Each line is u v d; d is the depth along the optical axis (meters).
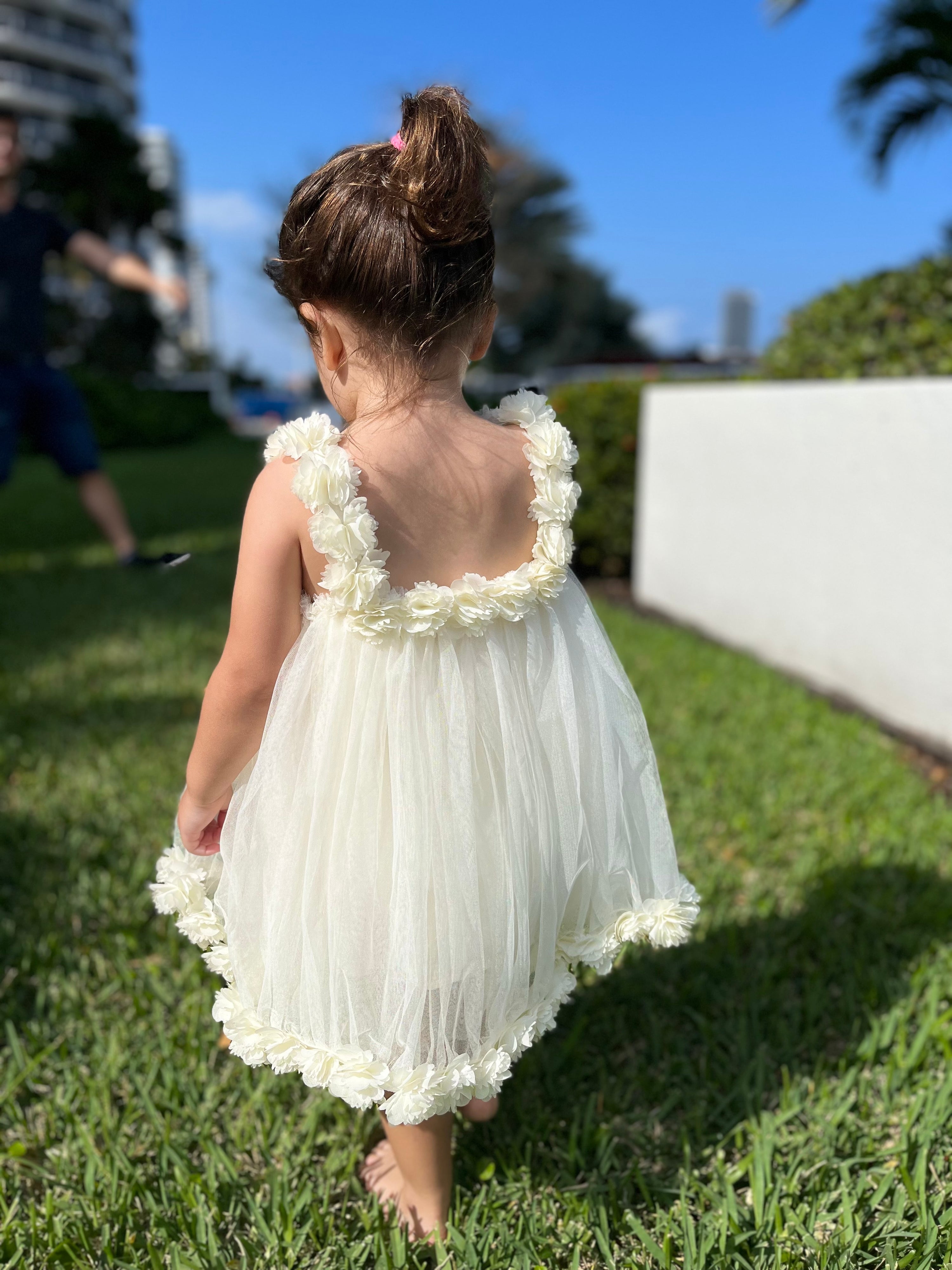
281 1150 1.56
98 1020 1.84
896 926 2.13
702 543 4.85
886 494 3.44
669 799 2.78
